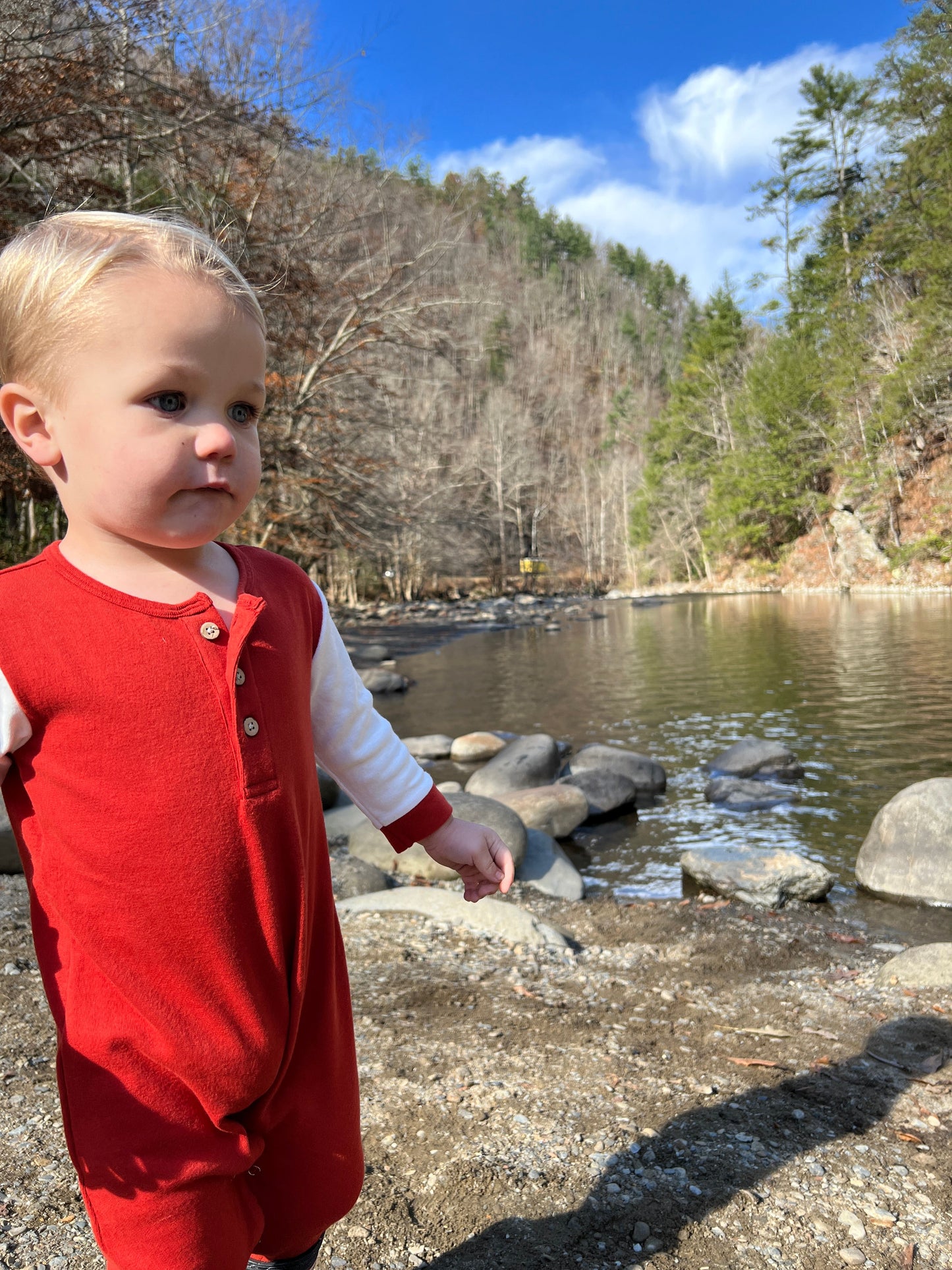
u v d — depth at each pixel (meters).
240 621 0.95
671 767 8.25
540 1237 1.80
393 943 3.66
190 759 0.91
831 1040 2.88
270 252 12.41
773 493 40.75
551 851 5.34
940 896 4.84
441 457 26.83
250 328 0.90
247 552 1.10
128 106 8.97
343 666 1.21
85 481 0.88
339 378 15.50
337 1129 1.12
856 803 6.84
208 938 0.92
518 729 10.30
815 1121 2.32
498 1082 2.45
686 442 50.16
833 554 38.38
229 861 0.92
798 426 39.75
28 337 0.87
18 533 12.02
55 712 0.89
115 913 0.90
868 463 35.91
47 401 0.89
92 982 0.92
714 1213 1.90
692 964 3.79
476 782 7.50
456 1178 1.98
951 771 7.59
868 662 14.37
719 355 48.62
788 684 12.56
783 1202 1.95
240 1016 0.94
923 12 35.62
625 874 5.52
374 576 37.81
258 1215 1.04
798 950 4.06
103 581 0.92
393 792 1.26
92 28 8.09
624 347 88.44
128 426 0.84
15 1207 1.76
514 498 52.19
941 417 32.66
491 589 48.31
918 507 35.91
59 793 0.89
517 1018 2.97
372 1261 1.71
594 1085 2.47
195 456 0.86
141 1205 0.91
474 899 1.35
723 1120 2.30
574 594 48.97
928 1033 2.94
